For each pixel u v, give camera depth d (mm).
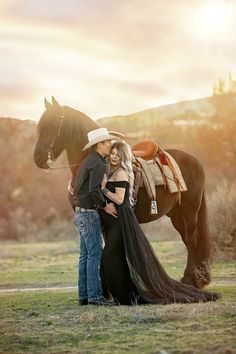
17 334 7789
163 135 41000
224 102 36812
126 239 9789
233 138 36031
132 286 9797
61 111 10641
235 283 12258
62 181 45125
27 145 52531
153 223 25688
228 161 35594
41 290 12336
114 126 39125
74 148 10586
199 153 37062
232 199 16797
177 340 7027
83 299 10055
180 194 11258
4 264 18578
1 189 46656
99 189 9719
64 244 25422
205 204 11805
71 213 40875
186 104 42562
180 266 15547
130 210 9938
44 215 40500
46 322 8516
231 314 8211
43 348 7105
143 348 6812
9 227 35969
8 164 50062
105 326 8047
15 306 10148
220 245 16484
